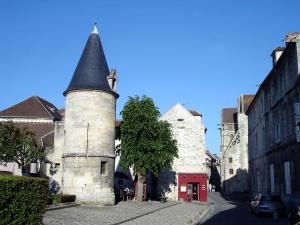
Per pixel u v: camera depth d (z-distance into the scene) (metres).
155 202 34.28
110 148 27.16
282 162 27.55
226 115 61.59
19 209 10.63
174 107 42.81
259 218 23.08
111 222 17.11
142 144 32.44
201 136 42.16
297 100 23.73
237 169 53.09
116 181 39.78
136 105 33.06
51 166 30.16
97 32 29.09
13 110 42.56
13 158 26.06
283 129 27.27
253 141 42.03
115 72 28.34
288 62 25.69
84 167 26.05
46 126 39.75
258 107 38.41
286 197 26.03
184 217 22.05
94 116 26.64
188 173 41.50
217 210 29.88
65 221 16.47
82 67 27.81
